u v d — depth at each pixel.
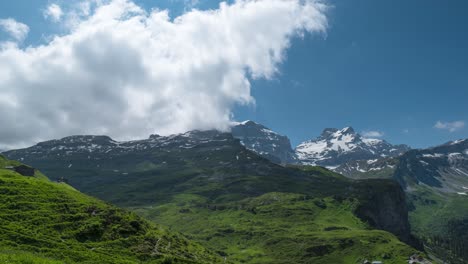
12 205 138.00
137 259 124.25
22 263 76.56
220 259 168.50
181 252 147.00
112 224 142.12
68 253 109.50
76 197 163.75
